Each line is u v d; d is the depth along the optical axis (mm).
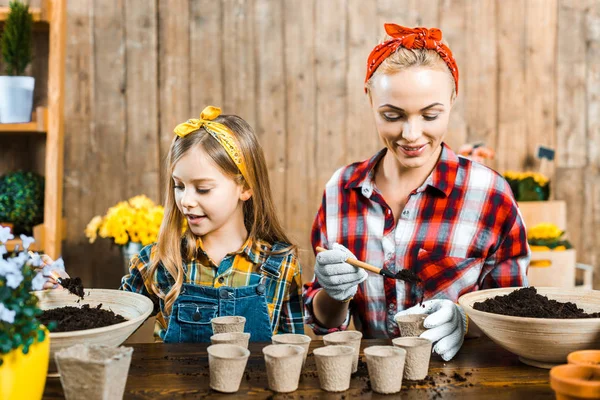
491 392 1198
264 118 3225
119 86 3125
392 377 1185
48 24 2818
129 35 3123
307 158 3252
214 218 1646
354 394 1198
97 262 3119
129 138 3139
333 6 3230
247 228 1812
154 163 3158
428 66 1505
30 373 1107
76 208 3115
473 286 1696
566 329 1221
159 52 3146
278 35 3211
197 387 1231
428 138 1545
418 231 1707
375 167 1805
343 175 1831
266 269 1729
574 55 3408
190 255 1730
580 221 3457
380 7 3252
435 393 1198
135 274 1780
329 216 1811
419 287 1688
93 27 3098
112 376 1080
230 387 1197
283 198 3250
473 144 3330
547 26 3379
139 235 2756
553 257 2869
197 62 3172
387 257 1713
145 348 1471
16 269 1086
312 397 1186
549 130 3414
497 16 3340
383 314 1721
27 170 3020
